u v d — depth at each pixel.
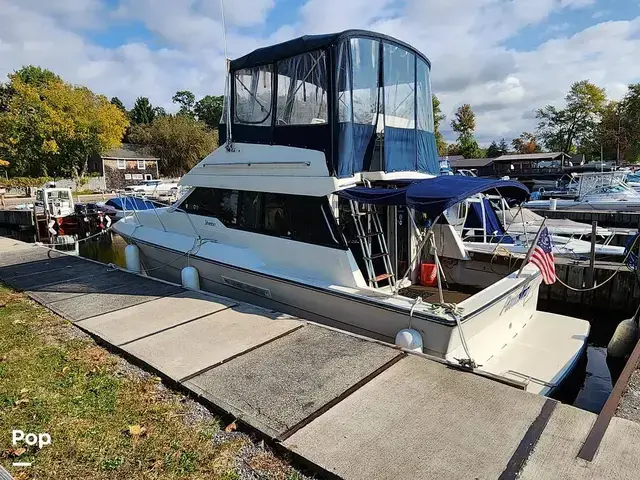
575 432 2.83
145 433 2.98
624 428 2.86
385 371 3.77
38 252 10.33
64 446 2.84
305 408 3.21
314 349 4.26
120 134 47.28
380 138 5.48
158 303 5.88
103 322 5.19
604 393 5.05
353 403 3.27
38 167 40.00
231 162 6.27
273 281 5.66
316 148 5.16
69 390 3.57
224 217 6.69
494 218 9.50
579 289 7.97
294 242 5.58
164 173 50.88
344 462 2.60
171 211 7.73
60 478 2.55
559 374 4.47
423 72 6.27
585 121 62.22
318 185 5.11
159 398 3.47
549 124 65.38
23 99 36.88
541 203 17.61
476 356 4.64
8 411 3.24
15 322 5.29
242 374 3.77
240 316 5.27
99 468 2.64
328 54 4.92
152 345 4.43
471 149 72.44
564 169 43.91
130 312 5.54
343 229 5.38
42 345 4.57
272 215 5.89
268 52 5.52
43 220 18.78
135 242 8.38
